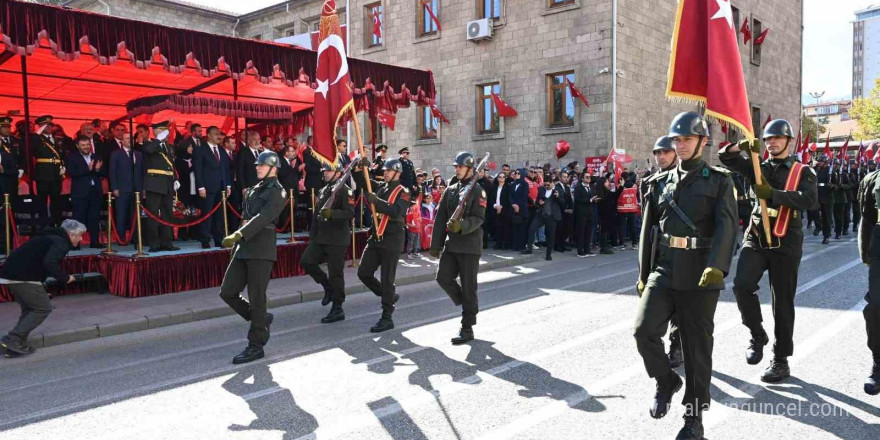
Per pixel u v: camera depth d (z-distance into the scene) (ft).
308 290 29.63
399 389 15.72
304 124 52.01
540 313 24.53
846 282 29.60
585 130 62.64
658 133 67.26
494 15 69.21
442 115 70.95
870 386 14.46
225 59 31.55
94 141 35.42
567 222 46.88
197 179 32.55
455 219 19.57
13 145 30.81
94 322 23.02
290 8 91.35
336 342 20.93
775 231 15.33
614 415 13.62
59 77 38.96
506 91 68.08
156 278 28.63
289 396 15.42
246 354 18.78
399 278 33.06
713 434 12.46
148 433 13.20
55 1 94.79
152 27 28.55
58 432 13.38
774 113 89.10
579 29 62.85
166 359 19.39
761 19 84.74
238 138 39.88
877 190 14.82
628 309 24.82
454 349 19.56
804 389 15.03
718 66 14.01
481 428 13.03
